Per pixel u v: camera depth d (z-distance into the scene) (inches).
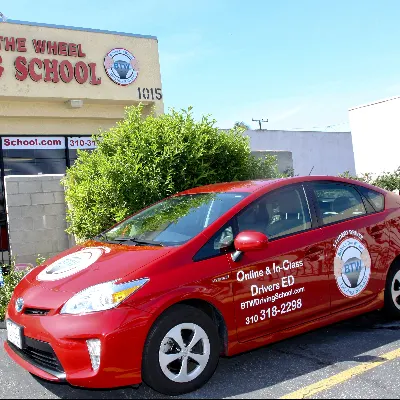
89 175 305.1
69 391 163.3
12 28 474.6
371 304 202.8
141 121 324.8
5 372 180.9
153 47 557.9
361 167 1010.7
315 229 191.0
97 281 151.9
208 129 319.6
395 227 213.0
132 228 200.7
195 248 164.1
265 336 172.6
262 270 171.3
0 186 487.2
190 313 155.6
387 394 149.5
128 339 143.8
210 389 159.0
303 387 157.1
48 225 343.3
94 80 515.8
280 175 358.6
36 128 510.9
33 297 156.9
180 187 295.1
